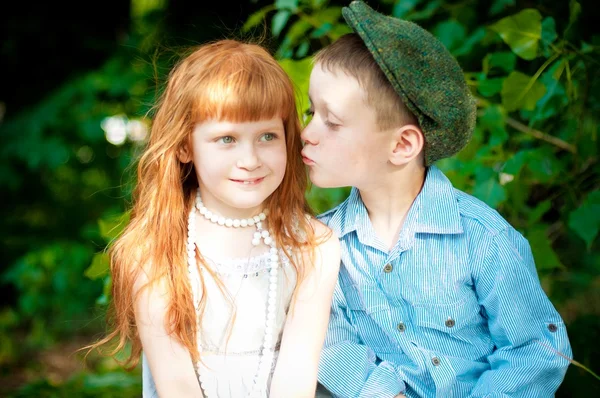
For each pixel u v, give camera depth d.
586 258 3.26
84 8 4.93
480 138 2.18
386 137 1.63
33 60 5.01
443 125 1.61
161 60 4.12
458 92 1.62
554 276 2.98
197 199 1.70
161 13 4.26
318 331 1.69
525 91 2.01
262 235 1.69
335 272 1.71
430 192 1.72
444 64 1.60
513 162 2.05
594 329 2.37
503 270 1.66
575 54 2.09
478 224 1.69
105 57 5.01
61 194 5.13
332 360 1.75
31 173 5.07
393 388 1.67
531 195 2.45
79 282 4.47
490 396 1.62
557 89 2.06
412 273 1.71
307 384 1.66
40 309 4.59
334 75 1.61
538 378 1.65
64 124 4.53
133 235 1.66
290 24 3.29
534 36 1.99
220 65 1.56
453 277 1.69
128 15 4.92
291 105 1.62
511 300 1.66
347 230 1.76
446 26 2.31
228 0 3.92
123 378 3.22
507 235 1.69
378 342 1.77
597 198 2.07
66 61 5.04
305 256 1.69
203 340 1.66
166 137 1.61
